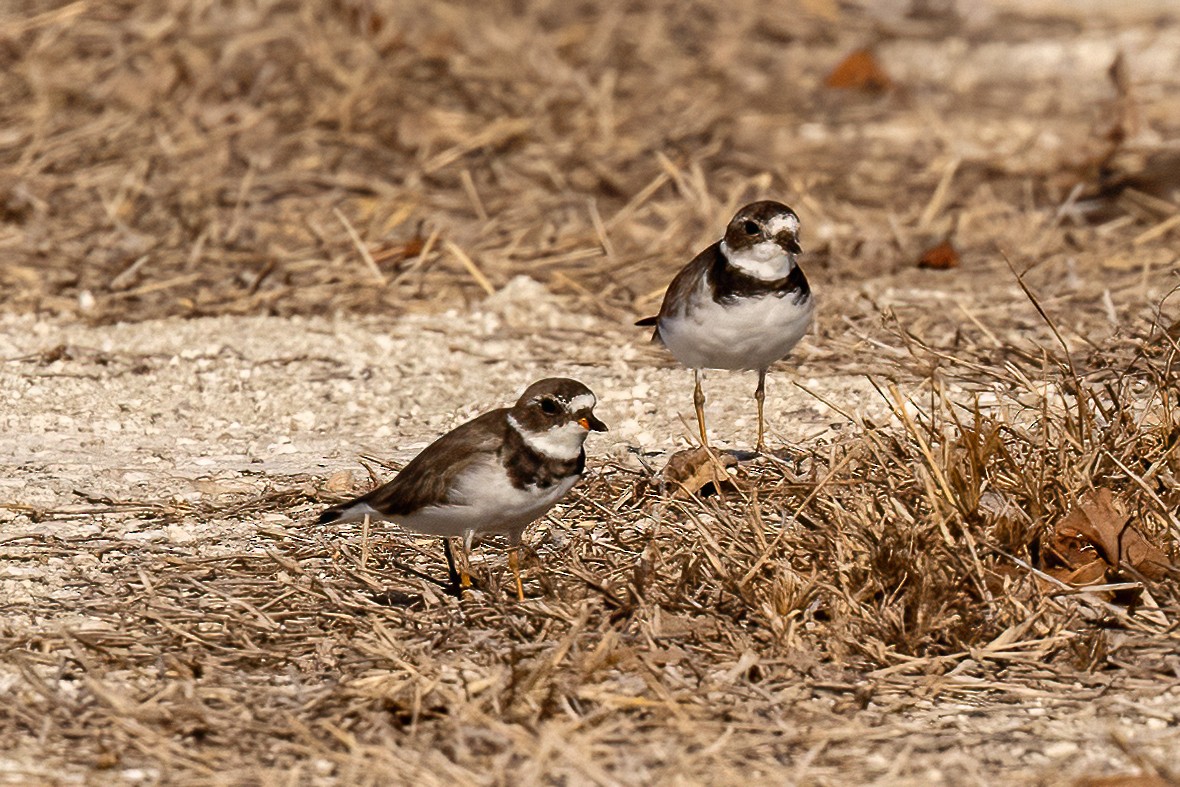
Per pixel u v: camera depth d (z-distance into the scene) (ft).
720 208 61.26
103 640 30.14
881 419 40.96
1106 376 42.50
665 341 38.65
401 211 61.00
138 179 63.00
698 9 86.12
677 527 34.45
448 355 48.32
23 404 44.27
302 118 68.95
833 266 56.44
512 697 27.45
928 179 66.23
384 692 28.04
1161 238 57.98
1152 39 84.12
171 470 39.73
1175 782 24.52
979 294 52.75
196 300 53.52
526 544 34.71
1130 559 31.17
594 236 58.90
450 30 78.33
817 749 26.17
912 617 29.78
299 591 32.12
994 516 31.91
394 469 38.32
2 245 57.88
